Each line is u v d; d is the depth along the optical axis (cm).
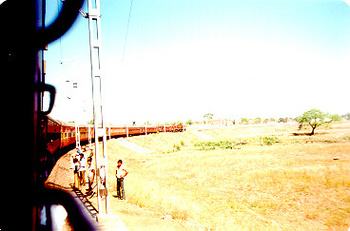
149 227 635
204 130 8381
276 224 895
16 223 221
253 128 10356
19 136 225
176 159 2859
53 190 794
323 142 3919
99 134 676
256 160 2394
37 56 245
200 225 783
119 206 809
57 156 1617
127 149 3766
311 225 905
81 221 579
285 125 11988
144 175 2011
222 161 2505
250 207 1148
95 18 677
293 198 1238
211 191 1460
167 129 6462
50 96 296
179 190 1476
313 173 1619
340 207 1072
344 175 1532
